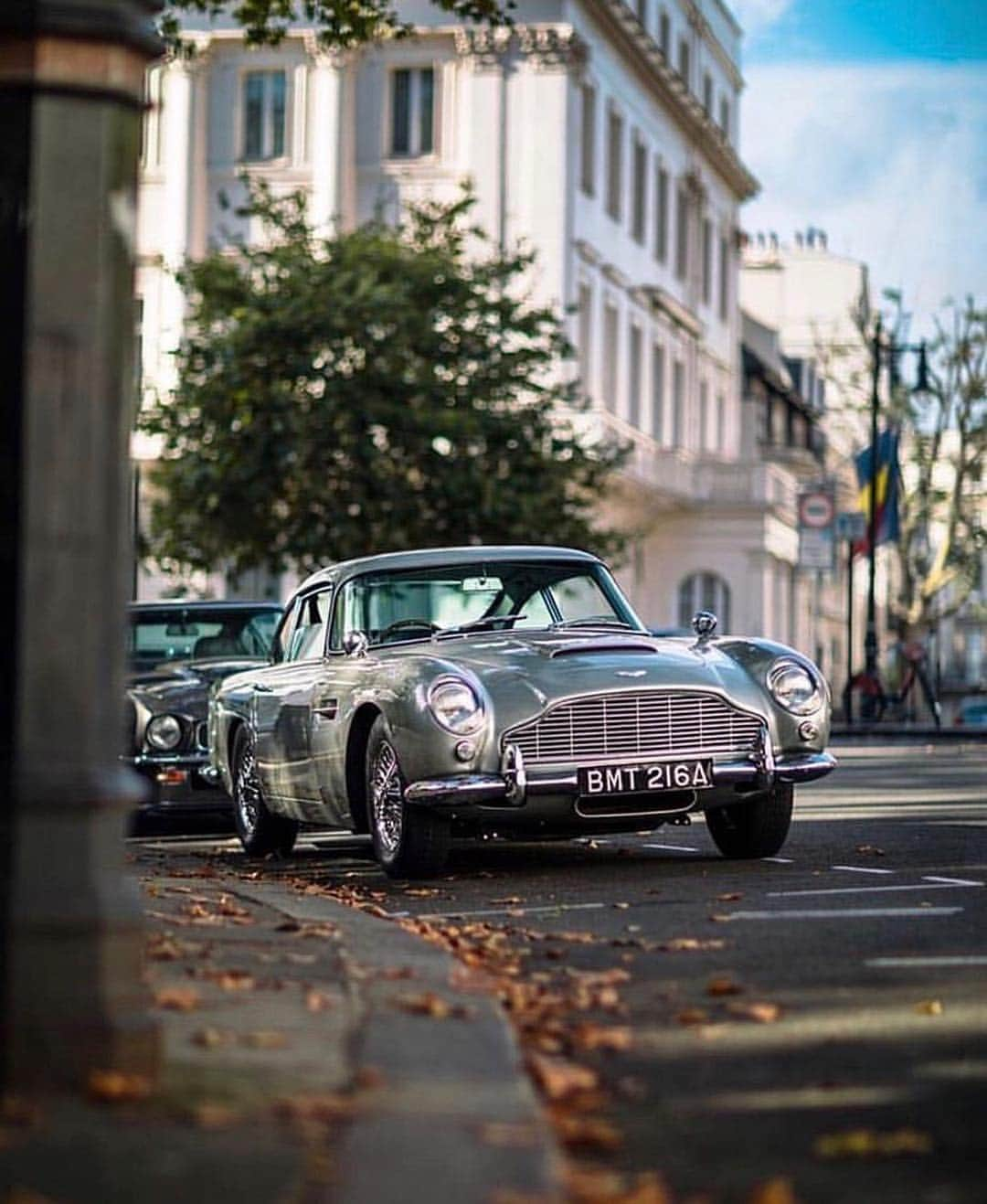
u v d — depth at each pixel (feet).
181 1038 22.36
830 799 68.13
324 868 47.32
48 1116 18.92
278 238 142.10
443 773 41.37
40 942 19.67
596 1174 17.83
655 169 210.18
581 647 43.60
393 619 46.65
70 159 20.22
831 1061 22.58
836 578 311.47
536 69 176.76
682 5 216.95
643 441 204.23
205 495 130.62
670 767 42.06
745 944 31.60
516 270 137.39
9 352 20.45
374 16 65.10
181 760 58.18
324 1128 18.57
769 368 268.41
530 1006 26.05
